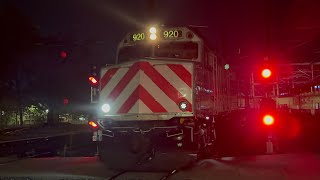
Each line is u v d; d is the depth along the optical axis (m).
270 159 11.16
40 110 38.59
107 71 11.11
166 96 10.40
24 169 10.65
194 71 10.47
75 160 12.29
